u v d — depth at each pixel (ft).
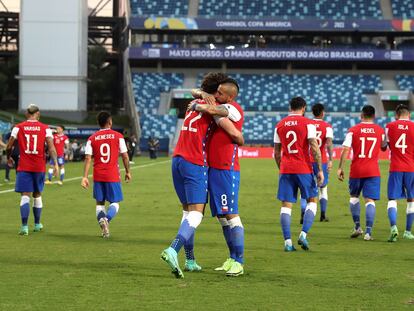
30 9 481.05
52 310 49.90
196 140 62.49
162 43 508.94
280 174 82.94
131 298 53.98
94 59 579.89
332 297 54.90
